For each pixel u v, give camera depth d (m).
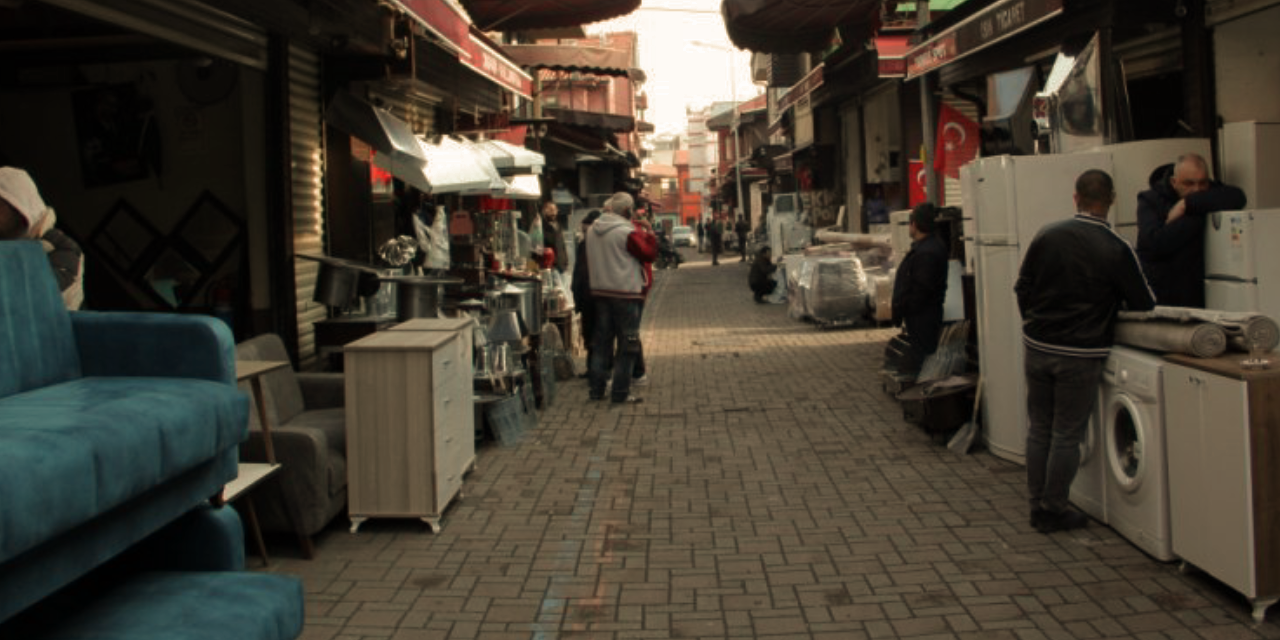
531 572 5.23
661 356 13.47
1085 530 5.58
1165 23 8.92
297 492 5.41
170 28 6.62
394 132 8.88
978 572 5.02
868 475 6.90
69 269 4.35
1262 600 4.26
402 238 9.61
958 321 8.37
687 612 4.65
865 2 13.76
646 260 9.93
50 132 8.60
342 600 4.86
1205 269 6.43
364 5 8.23
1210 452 4.49
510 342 8.67
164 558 3.33
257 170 8.38
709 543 5.62
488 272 9.69
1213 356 4.64
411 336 6.21
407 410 5.85
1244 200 6.30
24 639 2.78
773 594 4.84
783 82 28.53
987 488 6.47
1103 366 5.42
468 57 8.80
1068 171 6.78
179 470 2.83
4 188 3.97
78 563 2.52
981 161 7.12
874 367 11.47
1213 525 4.50
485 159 10.52
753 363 12.31
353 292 8.19
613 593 4.91
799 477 6.93
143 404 2.78
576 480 7.04
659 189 106.88
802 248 24.64
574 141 20.05
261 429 5.49
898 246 14.83
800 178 29.89
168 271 8.60
